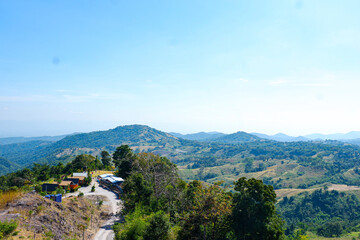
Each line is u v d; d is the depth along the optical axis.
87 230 32.78
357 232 124.69
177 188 49.56
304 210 170.00
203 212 29.20
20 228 22.45
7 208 25.47
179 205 39.31
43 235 23.70
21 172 86.44
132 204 38.78
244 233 29.50
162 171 65.94
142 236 24.98
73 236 28.03
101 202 46.16
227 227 31.02
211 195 29.89
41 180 86.62
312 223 150.38
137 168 66.12
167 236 25.64
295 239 79.12
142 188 40.94
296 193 196.88
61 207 32.31
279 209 178.12
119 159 84.19
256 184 29.80
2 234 18.59
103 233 33.56
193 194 38.47
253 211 29.11
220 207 29.22
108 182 67.44
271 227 28.16
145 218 30.48
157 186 47.41
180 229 29.84
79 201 40.59
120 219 40.44
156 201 39.44
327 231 127.94
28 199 28.27
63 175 87.25
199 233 29.88
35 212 26.53
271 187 30.44
